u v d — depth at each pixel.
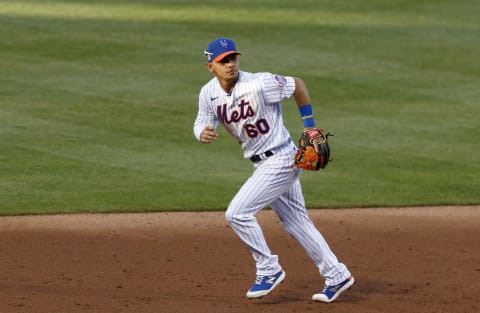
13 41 63.78
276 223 36.34
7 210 37.00
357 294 26.86
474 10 77.31
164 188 40.50
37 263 30.22
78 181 41.16
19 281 27.84
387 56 63.44
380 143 47.78
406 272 29.61
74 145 46.19
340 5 77.69
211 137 24.48
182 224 35.75
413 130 49.91
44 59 60.41
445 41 67.56
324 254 25.64
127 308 24.64
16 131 47.72
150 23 69.62
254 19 71.88
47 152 45.00
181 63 60.50
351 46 65.44
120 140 47.25
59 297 25.73
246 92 23.94
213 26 69.31
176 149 46.38
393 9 76.94
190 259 31.03
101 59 60.81
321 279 28.66
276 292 27.00
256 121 24.25
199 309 24.72
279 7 76.25
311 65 60.75
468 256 31.81
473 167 44.50
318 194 40.22
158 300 25.66
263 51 63.34
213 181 41.69
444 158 45.78
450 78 59.41
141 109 52.03
